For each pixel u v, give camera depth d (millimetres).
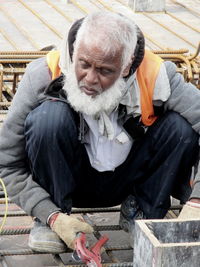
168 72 2934
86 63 2635
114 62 2629
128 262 3143
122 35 2623
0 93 4609
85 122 2873
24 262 3312
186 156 2969
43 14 7559
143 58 2844
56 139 2805
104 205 3238
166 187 3008
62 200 2941
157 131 2961
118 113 2900
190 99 2924
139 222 2627
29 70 2920
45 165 2891
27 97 2891
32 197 2953
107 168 2992
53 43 6562
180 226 2660
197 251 2463
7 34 6777
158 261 2441
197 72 4922
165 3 8070
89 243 3416
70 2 8070
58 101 2838
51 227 2928
